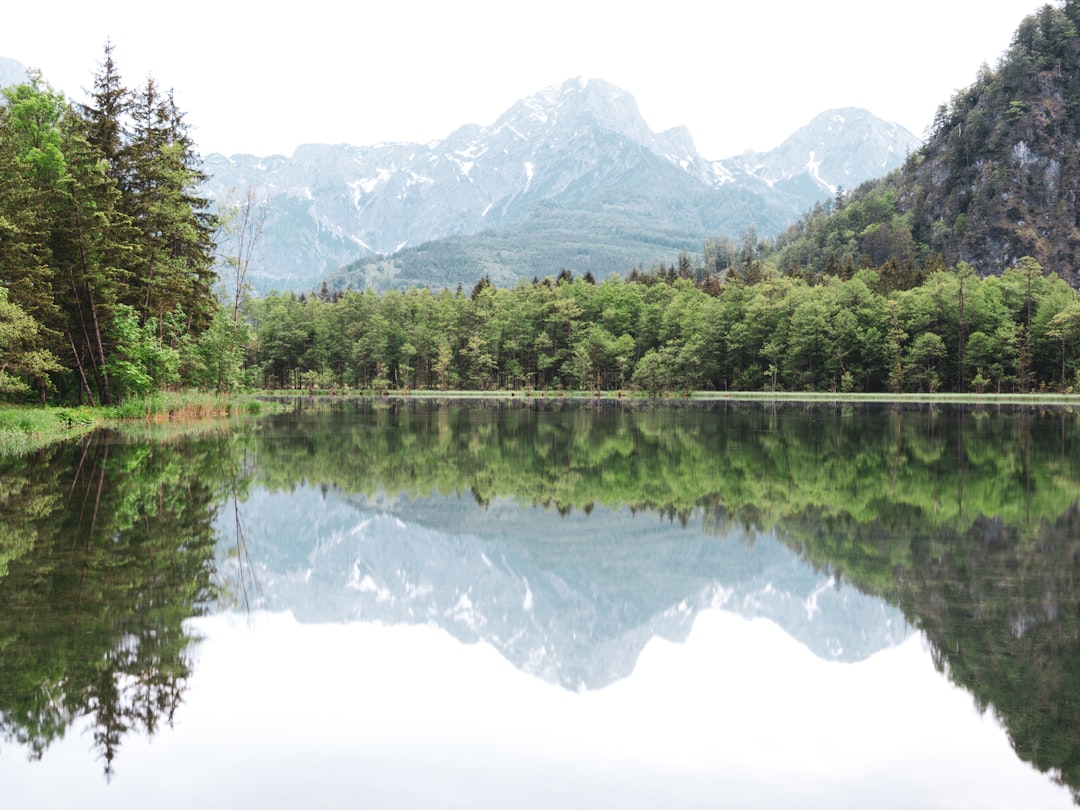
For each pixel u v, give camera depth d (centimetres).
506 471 2619
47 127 4622
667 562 1411
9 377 3731
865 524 1677
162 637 979
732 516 1806
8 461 2602
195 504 1906
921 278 14388
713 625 1074
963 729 746
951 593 1154
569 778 662
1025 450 3166
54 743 712
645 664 937
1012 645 947
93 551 1393
